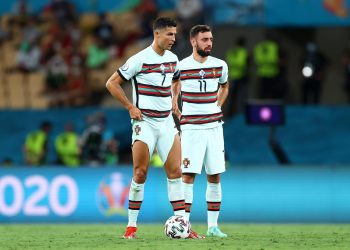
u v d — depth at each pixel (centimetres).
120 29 7850
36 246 2731
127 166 5159
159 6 8006
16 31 7981
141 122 2916
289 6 7756
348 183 5159
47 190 5166
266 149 7362
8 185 5181
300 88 7875
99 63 7756
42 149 6644
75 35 7875
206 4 7706
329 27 7994
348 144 7481
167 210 5097
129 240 2905
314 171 5162
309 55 7619
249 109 5106
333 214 5147
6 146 7500
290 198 5159
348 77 7731
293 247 2612
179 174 3000
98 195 5150
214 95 3175
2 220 5162
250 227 4331
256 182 5169
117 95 2898
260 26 7850
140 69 2895
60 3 8000
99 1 8088
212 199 3219
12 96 7825
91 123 6512
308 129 7525
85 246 2669
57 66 7750
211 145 3178
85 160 6384
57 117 7631
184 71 3139
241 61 7419
